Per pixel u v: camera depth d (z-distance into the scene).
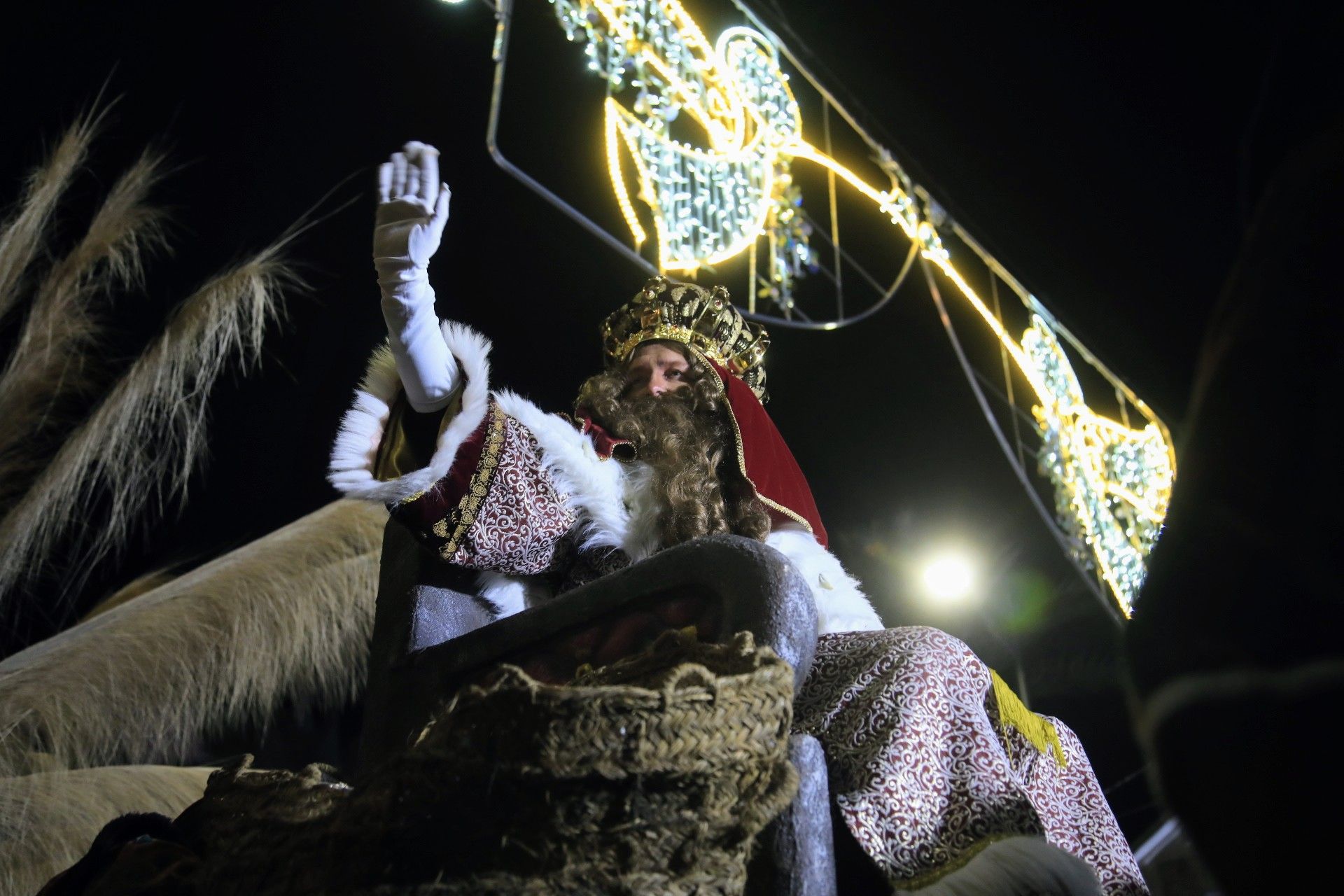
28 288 2.46
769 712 1.11
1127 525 4.71
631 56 3.61
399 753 1.13
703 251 3.75
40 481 2.30
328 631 2.46
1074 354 5.22
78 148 2.60
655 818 1.05
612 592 1.52
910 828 1.37
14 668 2.34
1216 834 0.72
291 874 1.20
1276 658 0.70
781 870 1.22
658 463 1.97
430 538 1.68
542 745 1.04
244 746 3.47
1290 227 0.78
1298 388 0.74
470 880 1.06
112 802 2.23
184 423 2.44
